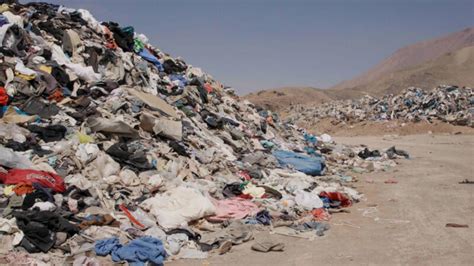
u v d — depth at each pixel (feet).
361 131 166.81
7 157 34.42
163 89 63.31
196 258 30.35
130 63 59.62
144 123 48.70
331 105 215.92
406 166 74.23
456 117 151.12
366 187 56.54
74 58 55.01
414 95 178.81
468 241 33.42
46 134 40.34
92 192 35.47
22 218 28.86
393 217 41.27
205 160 49.98
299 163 62.23
